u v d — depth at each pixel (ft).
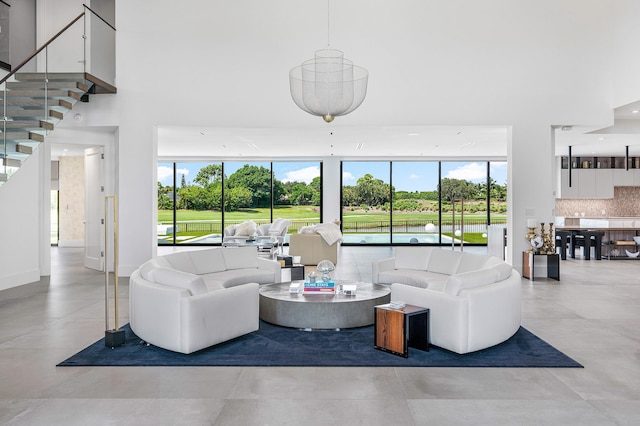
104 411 9.65
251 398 10.29
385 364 12.46
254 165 48.80
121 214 27.55
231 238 37.37
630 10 25.72
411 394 10.51
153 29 27.45
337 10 27.61
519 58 27.71
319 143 37.47
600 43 27.61
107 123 27.43
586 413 9.53
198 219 49.26
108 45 27.37
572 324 16.80
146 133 27.45
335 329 15.89
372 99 27.73
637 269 31.27
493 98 27.78
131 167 27.50
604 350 13.79
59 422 9.17
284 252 40.91
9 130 21.88
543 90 27.76
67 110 24.16
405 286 14.69
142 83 27.45
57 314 18.24
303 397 10.34
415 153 45.14
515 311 14.96
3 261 24.07
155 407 9.83
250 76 27.55
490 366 12.34
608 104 27.63
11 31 26.53
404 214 48.73
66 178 48.78
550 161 27.78
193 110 27.58
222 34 27.55
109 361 12.69
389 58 27.71
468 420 9.21
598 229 38.75
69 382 11.25
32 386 11.00
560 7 27.63
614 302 20.63
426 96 27.76
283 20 27.53
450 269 19.69
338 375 11.69
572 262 35.19
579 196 43.06
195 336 13.07
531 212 27.84
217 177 49.06
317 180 48.52
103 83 26.09
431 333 13.79
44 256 27.99
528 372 11.93
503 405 9.92
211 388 10.85
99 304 20.06
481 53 27.71
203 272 20.11
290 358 12.94
